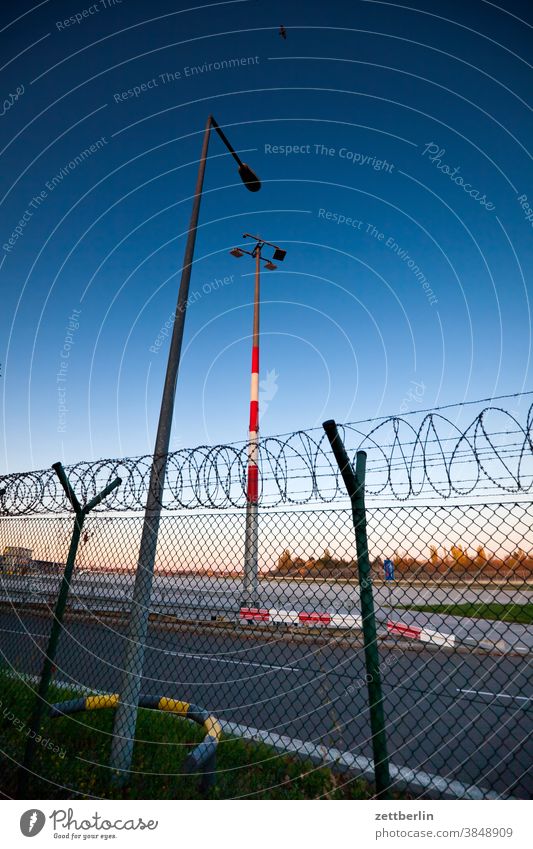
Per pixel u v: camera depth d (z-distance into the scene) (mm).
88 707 3477
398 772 3277
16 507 4086
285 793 2979
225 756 3543
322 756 3471
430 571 2973
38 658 6906
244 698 5379
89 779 3107
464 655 6797
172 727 3998
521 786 3172
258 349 15273
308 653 7348
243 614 7324
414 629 6109
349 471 2621
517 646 6730
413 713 4754
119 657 6984
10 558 5109
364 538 2555
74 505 3754
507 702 4957
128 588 3990
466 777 3326
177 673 6484
